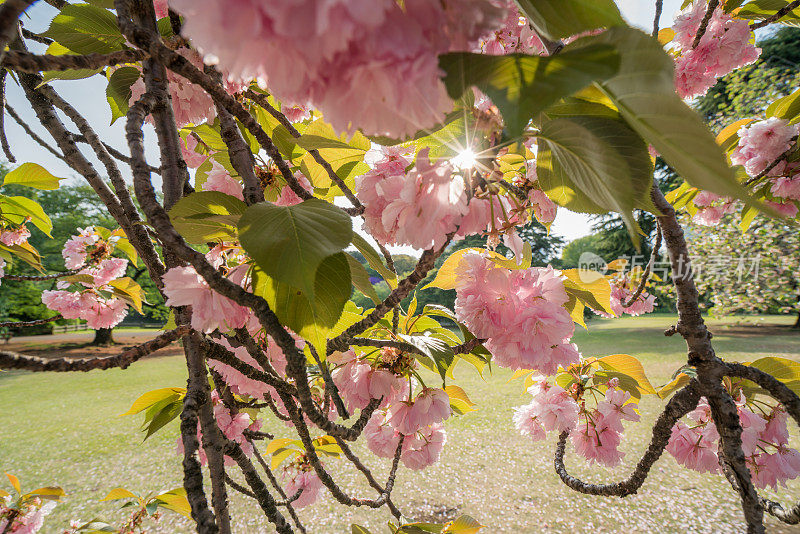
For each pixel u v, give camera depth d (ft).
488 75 1.06
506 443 23.61
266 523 15.51
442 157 2.22
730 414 3.53
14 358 1.56
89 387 40.91
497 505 17.40
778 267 32.60
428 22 1.04
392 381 4.33
